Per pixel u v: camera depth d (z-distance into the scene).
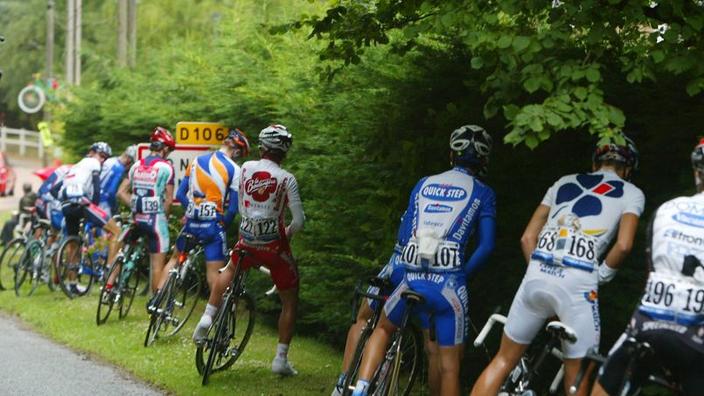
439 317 13.48
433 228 13.49
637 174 14.23
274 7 27.09
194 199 21.41
